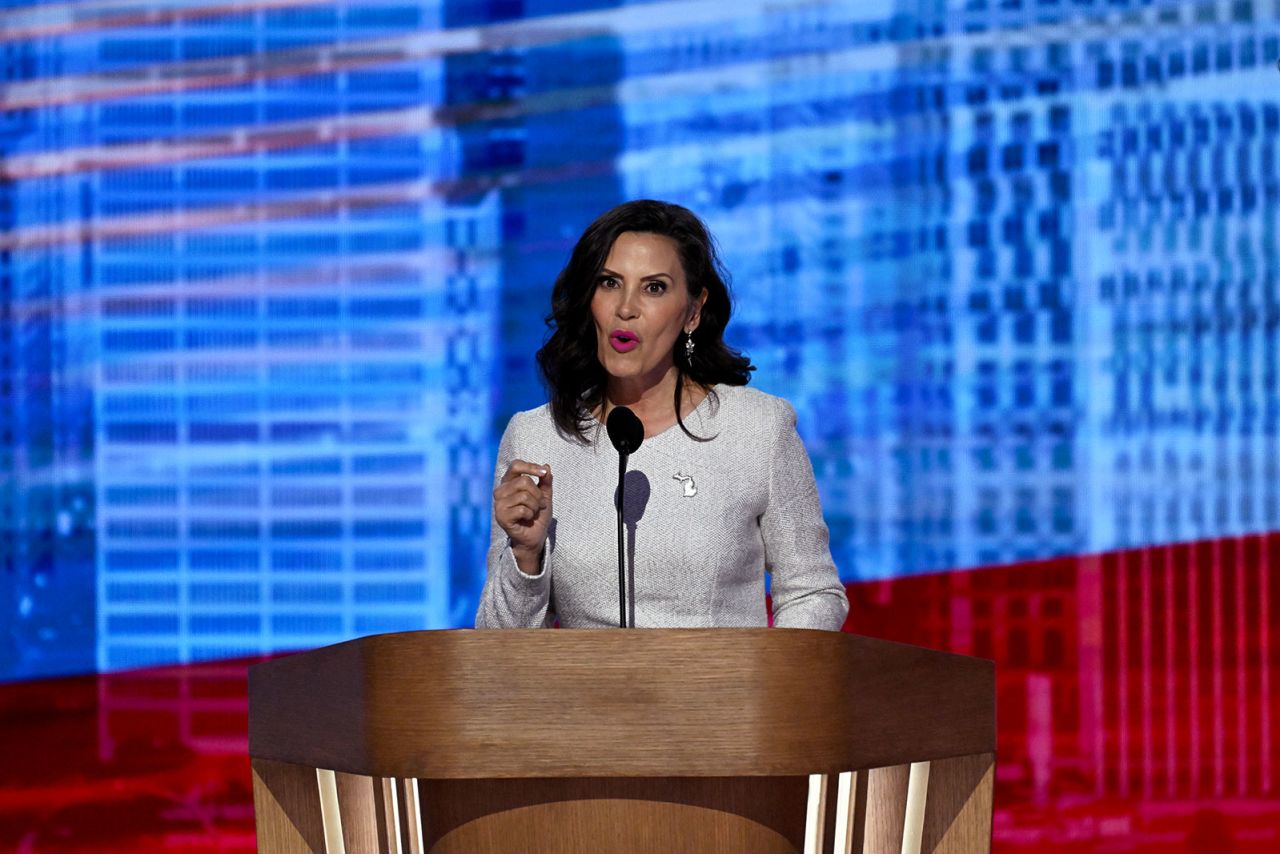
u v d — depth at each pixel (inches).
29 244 718.5
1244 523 697.0
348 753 243.3
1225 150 702.5
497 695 232.5
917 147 707.4
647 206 340.5
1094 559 697.6
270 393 715.4
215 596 710.5
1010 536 700.0
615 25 714.2
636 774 232.7
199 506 713.0
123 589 710.5
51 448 714.8
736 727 232.7
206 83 720.3
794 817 259.6
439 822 253.9
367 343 715.4
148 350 716.7
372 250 717.9
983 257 705.6
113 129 719.1
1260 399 700.0
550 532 341.4
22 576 711.1
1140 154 704.4
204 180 720.3
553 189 714.8
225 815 701.9
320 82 719.7
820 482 703.7
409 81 719.7
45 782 701.3
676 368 354.3
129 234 719.7
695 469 341.1
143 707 706.2
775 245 709.3
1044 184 705.6
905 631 698.8
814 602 336.5
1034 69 706.2
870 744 244.4
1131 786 687.7
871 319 705.6
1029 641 696.4
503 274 715.4
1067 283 704.4
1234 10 703.7
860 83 709.3
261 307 717.9
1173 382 701.3
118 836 699.4
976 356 704.4
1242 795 684.1
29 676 708.0
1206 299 701.9
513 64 717.3
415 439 713.6
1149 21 705.6
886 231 707.4
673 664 233.3
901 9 708.7
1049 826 686.5
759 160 709.9
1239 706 689.0
